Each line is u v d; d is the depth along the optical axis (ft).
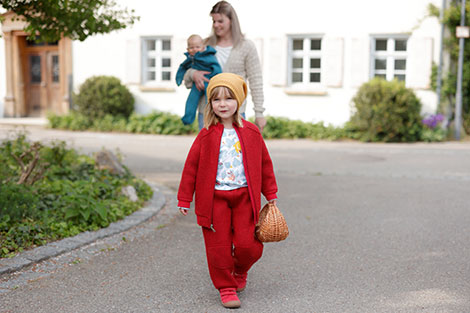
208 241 11.18
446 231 17.29
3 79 60.64
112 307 11.00
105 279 12.66
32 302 11.17
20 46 60.39
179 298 11.55
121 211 18.42
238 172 11.14
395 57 46.73
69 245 14.82
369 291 11.97
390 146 41.29
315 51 48.75
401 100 42.80
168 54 53.67
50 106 60.64
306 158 35.09
